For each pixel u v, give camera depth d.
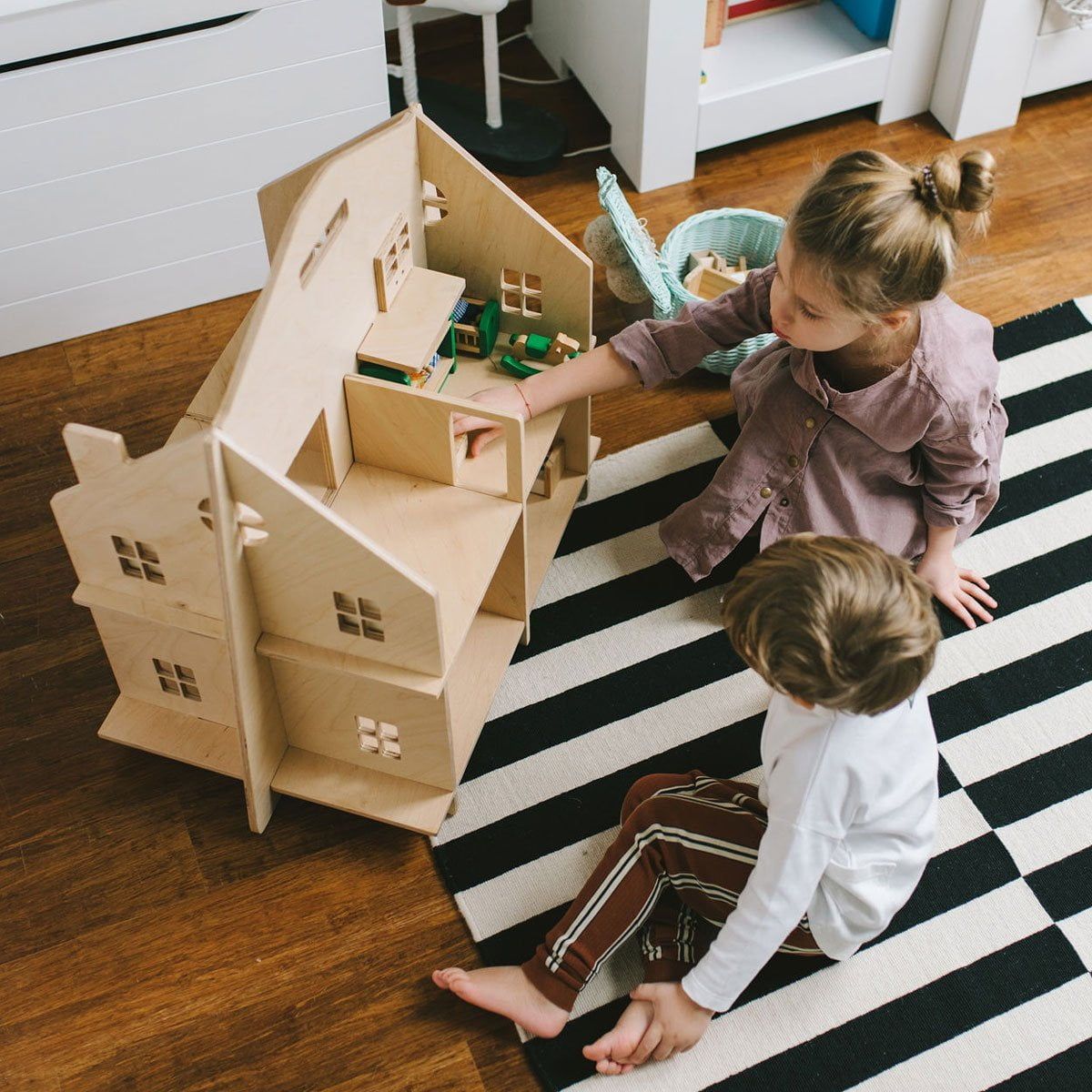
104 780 1.57
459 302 1.59
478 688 1.57
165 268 1.94
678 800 1.36
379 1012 1.42
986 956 1.45
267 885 1.50
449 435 1.41
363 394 1.40
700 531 1.68
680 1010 1.34
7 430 1.86
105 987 1.43
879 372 1.46
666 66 1.97
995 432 1.62
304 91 1.82
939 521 1.61
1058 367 1.93
